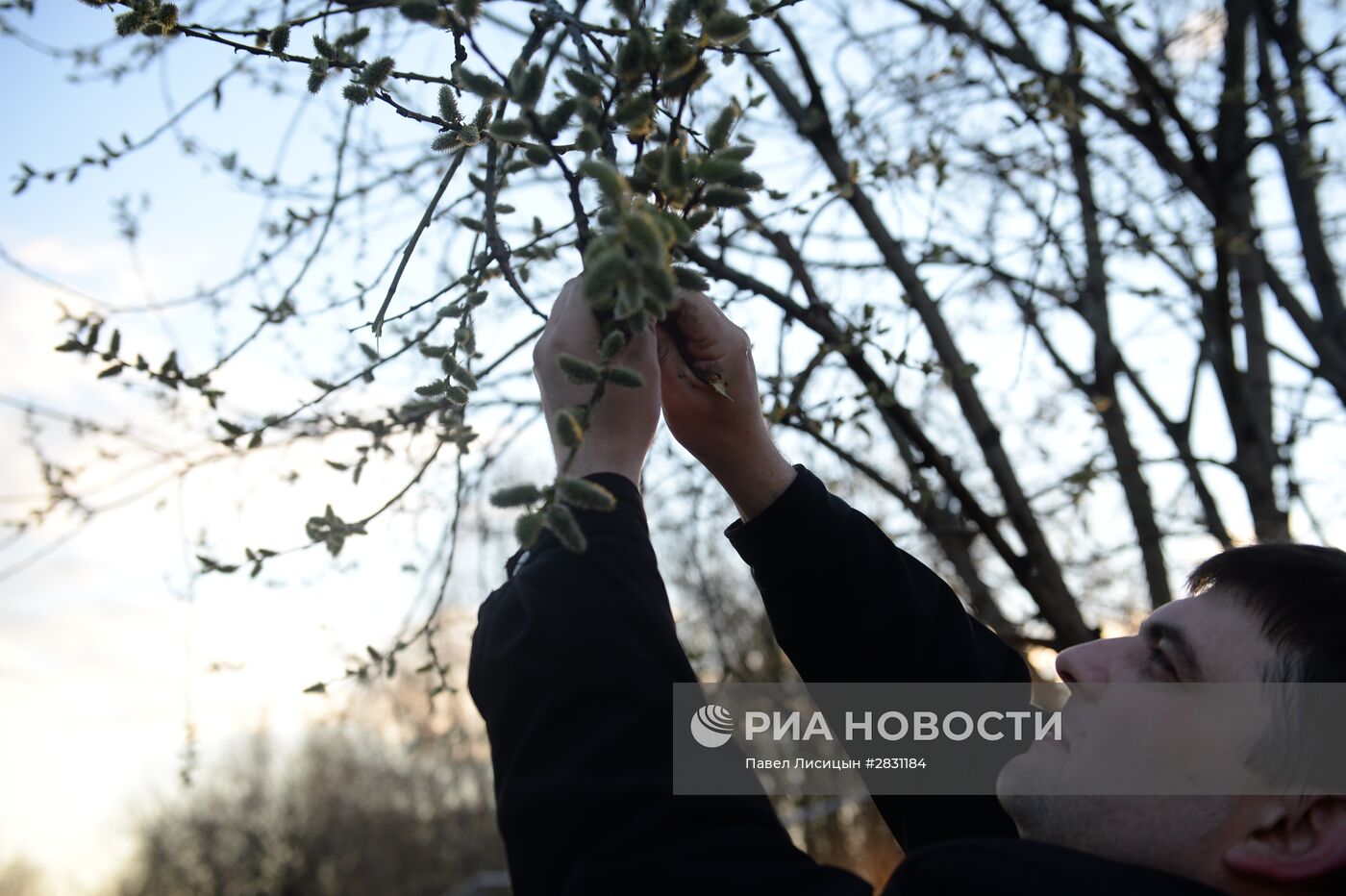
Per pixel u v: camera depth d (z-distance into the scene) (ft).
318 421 7.87
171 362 6.04
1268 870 3.62
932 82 11.65
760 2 4.60
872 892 3.59
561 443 3.22
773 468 4.99
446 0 3.84
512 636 3.74
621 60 3.47
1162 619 4.10
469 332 5.08
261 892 97.86
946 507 13.20
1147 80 11.76
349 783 96.63
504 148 5.17
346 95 4.09
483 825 81.92
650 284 2.81
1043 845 3.67
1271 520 11.77
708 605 13.87
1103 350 12.51
